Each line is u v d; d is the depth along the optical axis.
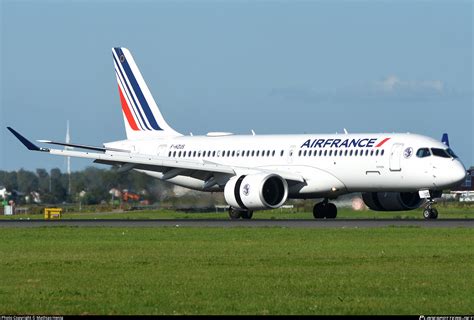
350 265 56.81
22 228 91.62
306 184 110.56
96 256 63.22
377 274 52.84
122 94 131.75
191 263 58.34
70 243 73.25
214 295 46.44
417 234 76.75
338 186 109.31
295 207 152.12
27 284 50.69
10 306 44.00
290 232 80.31
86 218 137.38
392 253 62.88
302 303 44.16
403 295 46.16
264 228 85.94
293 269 55.09
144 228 89.00
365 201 114.94
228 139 120.69
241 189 106.81
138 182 161.88
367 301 44.53
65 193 196.62
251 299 45.28
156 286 49.31
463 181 103.12
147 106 129.75
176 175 115.38
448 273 52.94
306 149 111.81
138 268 56.34
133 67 130.75
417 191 106.81
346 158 108.00
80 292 47.69
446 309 42.56
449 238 73.12
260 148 116.19
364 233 78.25
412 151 104.12
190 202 144.00
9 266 58.06
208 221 102.75
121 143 129.62
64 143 118.44
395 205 112.69
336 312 42.00
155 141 127.38
